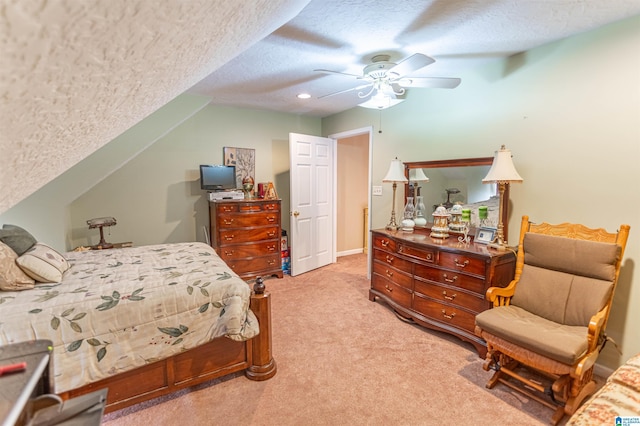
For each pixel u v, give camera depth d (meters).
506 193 2.54
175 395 1.93
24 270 1.79
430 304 2.68
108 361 1.59
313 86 3.29
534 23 1.99
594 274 1.94
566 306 1.98
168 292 1.79
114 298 1.69
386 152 3.87
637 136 1.94
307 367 2.22
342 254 5.48
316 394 1.95
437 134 3.21
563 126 2.27
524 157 2.50
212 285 1.90
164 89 0.99
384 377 2.11
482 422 1.72
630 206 1.99
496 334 1.92
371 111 4.06
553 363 1.70
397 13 1.85
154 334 1.70
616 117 2.02
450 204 3.06
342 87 3.32
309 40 2.20
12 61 0.37
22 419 0.66
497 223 2.64
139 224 3.90
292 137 4.23
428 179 3.25
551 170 2.35
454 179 3.01
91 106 0.66
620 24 1.96
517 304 2.20
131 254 2.61
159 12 0.46
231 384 2.04
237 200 3.87
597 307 1.85
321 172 4.68
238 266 3.93
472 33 2.12
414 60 1.97
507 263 2.40
